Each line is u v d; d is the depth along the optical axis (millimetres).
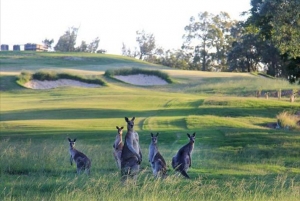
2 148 42312
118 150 35281
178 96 133125
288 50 60562
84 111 94125
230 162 40625
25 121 75875
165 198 24969
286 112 84750
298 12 53750
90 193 25484
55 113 92250
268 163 41312
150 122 74938
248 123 80750
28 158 37438
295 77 78312
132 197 24859
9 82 156500
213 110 91438
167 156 41594
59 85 160125
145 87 162750
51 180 30203
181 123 73938
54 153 39750
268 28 63344
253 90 143375
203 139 52031
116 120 78688
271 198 26328
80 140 53562
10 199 24812
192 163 39094
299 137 53281
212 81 169750
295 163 41438
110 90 151500
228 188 28641
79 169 33250
